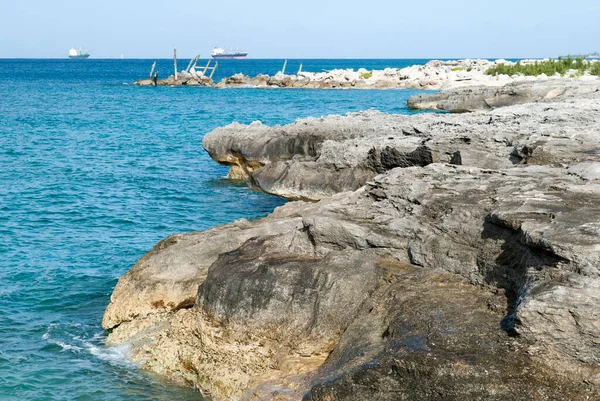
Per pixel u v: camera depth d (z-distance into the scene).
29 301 18.86
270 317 13.79
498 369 9.80
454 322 11.12
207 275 15.56
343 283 13.35
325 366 12.43
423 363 10.06
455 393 9.69
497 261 12.35
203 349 14.45
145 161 42.47
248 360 13.77
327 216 15.43
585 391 9.41
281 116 68.38
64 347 16.12
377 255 14.13
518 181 15.12
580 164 15.93
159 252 17.62
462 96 66.62
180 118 68.25
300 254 15.09
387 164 25.48
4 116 69.56
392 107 75.31
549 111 30.20
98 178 36.56
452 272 13.05
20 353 15.72
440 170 16.77
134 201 31.11
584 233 10.95
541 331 10.09
